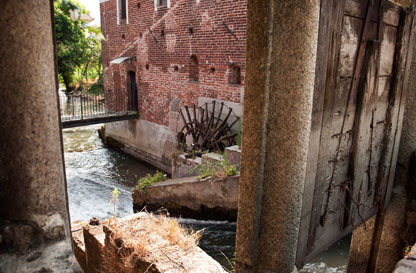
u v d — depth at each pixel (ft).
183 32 34.22
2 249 3.35
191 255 8.69
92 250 11.21
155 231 9.63
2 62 3.05
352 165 9.91
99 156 44.06
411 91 12.84
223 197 23.71
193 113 34.65
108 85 48.67
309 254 8.88
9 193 3.35
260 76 6.71
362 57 9.06
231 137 29.58
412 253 7.64
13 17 3.00
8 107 3.15
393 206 13.80
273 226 7.52
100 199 30.45
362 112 9.59
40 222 3.52
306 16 6.40
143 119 42.11
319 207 8.84
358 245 15.10
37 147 3.35
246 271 7.99
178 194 26.04
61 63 70.95
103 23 46.78
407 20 10.86
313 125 7.58
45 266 3.44
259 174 7.21
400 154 13.52
